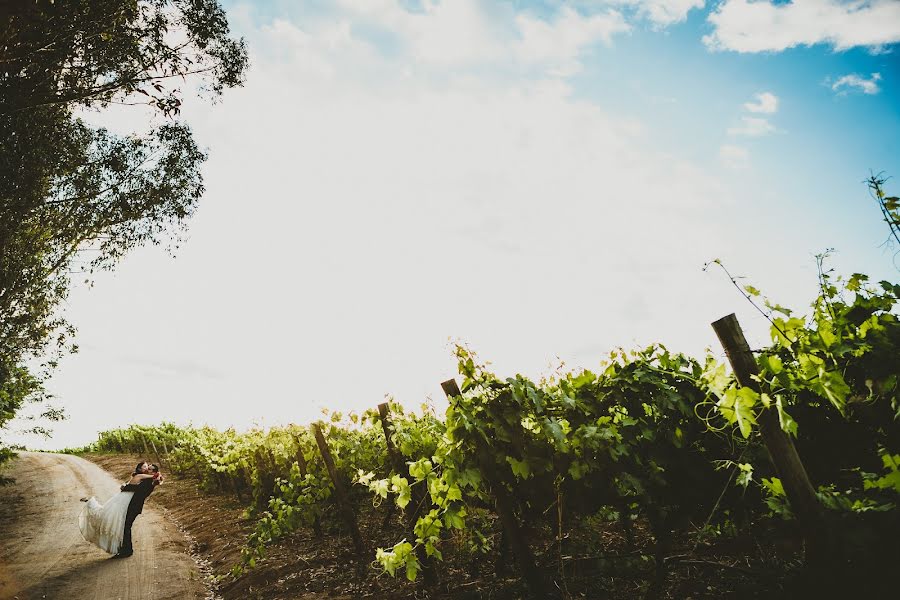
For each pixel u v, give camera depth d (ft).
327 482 23.26
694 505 11.82
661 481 11.21
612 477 11.80
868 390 8.48
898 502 7.27
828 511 7.43
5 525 35.99
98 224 41.83
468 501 14.29
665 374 12.19
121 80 31.37
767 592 10.13
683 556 11.62
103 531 25.14
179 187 43.42
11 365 49.26
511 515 11.87
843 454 9.48
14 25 22.72
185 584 20.34
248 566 20.20
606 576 12.90
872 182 7.40
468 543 15.47
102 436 141.69
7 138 29.96
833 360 8.19
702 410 11.41
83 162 38.52
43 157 33.17
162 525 33.88
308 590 16.75
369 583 16.34
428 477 11.94
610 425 11.47
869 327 7.96
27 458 102.42
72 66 30.25
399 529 21.89
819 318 8.96
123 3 28.19
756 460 10.72
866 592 7.14
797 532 10.58
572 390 12.32
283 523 21.34
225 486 46.29
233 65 34.71
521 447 11.46
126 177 40.88
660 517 11.74
